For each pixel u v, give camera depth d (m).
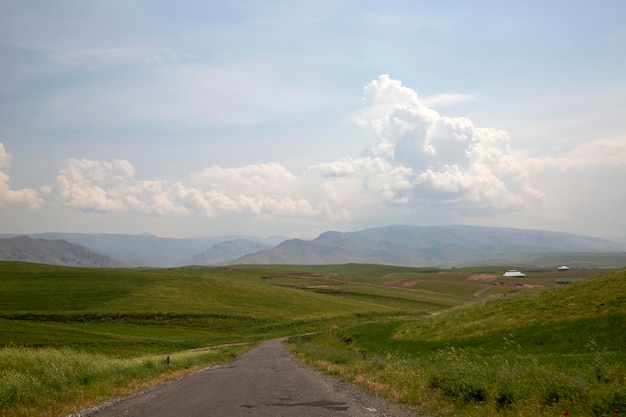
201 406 15.47
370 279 199.25
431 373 16.30
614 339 27.48
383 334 51.31
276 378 24.09
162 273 156.25
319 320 105.12
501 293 159.62
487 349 31.58
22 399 15.97
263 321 100.94
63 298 104.50
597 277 43.53
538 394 11.98
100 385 20.39
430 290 170.25
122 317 91.94
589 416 10.20
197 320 96.25
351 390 17.91
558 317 35.25
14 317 85.56
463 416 11.70
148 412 14.55
